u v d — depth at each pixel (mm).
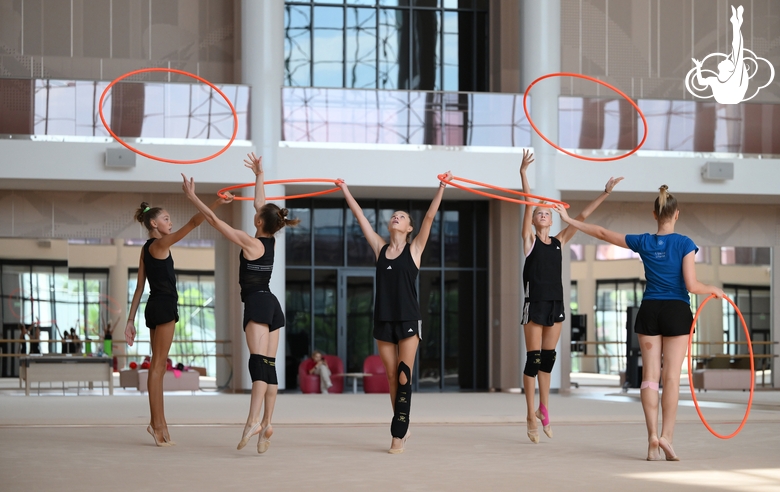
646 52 17672
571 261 17641
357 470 4746
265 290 5578
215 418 8445
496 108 15547
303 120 15078
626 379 15781
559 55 15875
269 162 14844
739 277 17766
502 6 17375
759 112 16141
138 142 14547
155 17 16625
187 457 5328
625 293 17844
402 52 17531
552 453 5609
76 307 16516
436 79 17578
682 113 15945
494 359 17172
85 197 16047
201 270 16578
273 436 6766
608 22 17609
